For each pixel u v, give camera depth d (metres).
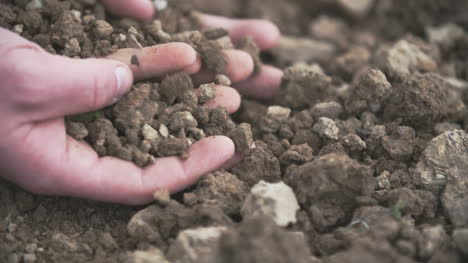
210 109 0.59
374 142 0.59
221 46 0.61
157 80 0.59
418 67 0.65
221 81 0.60
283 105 0.63
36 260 0.55
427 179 0.57
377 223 0.54
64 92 0.54
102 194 0.55
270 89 0.64
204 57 0.60
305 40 0.70
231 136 0.58
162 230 0.55
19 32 0.59
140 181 0.56
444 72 0.67
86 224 0.57
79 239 0.56
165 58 0.57
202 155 0.56
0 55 0.53
